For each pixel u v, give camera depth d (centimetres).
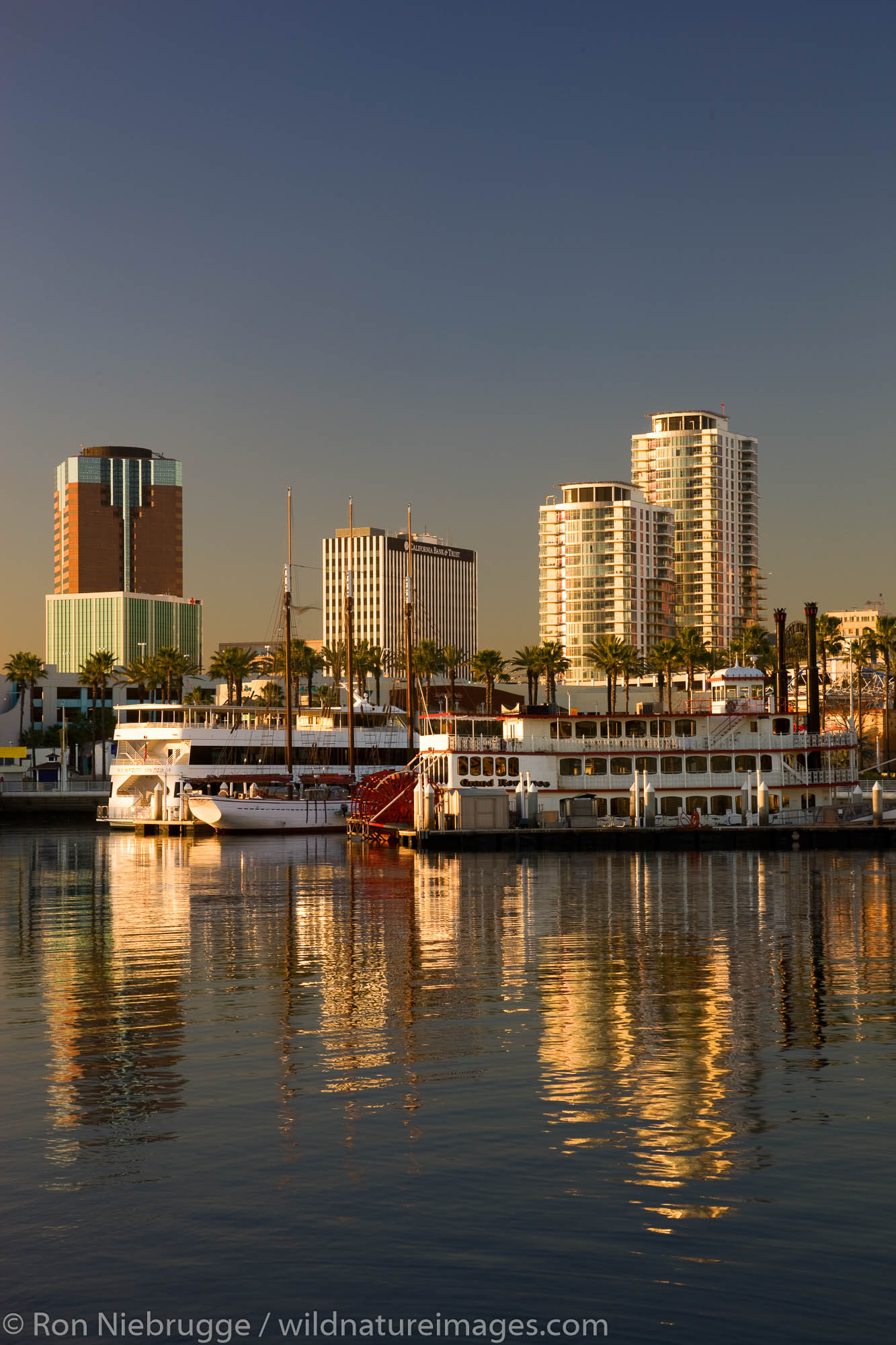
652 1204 1883
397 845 9506
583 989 3506
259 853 9075
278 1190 1953
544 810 8894
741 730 9075
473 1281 1658
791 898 5731
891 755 16100
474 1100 2400
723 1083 2502
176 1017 3139
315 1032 2966
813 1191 1928
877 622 18988
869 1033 2934
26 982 3656
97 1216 1864
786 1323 1547
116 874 7412
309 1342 1531
